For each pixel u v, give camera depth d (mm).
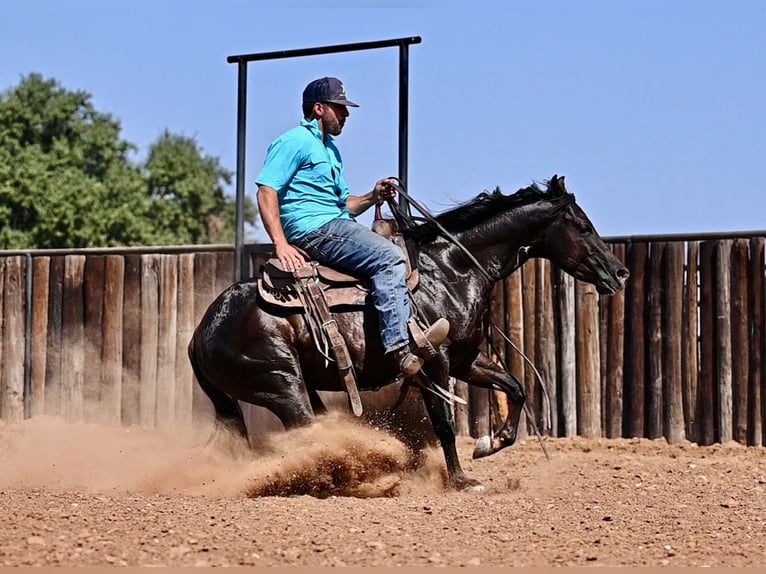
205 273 13891
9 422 14766
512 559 6016
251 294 8672
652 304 12742
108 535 6375
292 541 6301
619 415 12844
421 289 8828
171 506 7418
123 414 14289
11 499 7750
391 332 8445
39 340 14742
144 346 14180
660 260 12742
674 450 12273
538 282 13070
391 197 9320
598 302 12953
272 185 8672
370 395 11516
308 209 8773
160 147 50688
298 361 8617
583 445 12617
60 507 7352
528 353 13078
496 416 12961
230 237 49344
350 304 8594
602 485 9312
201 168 49938
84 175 41000
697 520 7324
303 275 8570
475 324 9016
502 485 9422
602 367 12938
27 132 42375
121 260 14344
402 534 6582
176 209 46219
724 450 12172
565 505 7895
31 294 14805
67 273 14617
